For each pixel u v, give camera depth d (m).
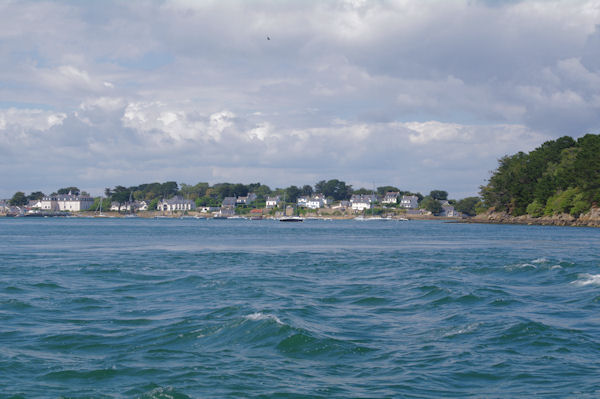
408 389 17.66
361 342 23.25
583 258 64.75
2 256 67.44
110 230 170.38
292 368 19.83
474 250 80.69
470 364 20.27
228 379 18.56
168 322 26.69
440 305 31.69
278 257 68.38
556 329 25.19
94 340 23.45
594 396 17.05
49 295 35.31
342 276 47.16
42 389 17.55
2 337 23.88
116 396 17.02
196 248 86.12
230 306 30.27
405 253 74.69
